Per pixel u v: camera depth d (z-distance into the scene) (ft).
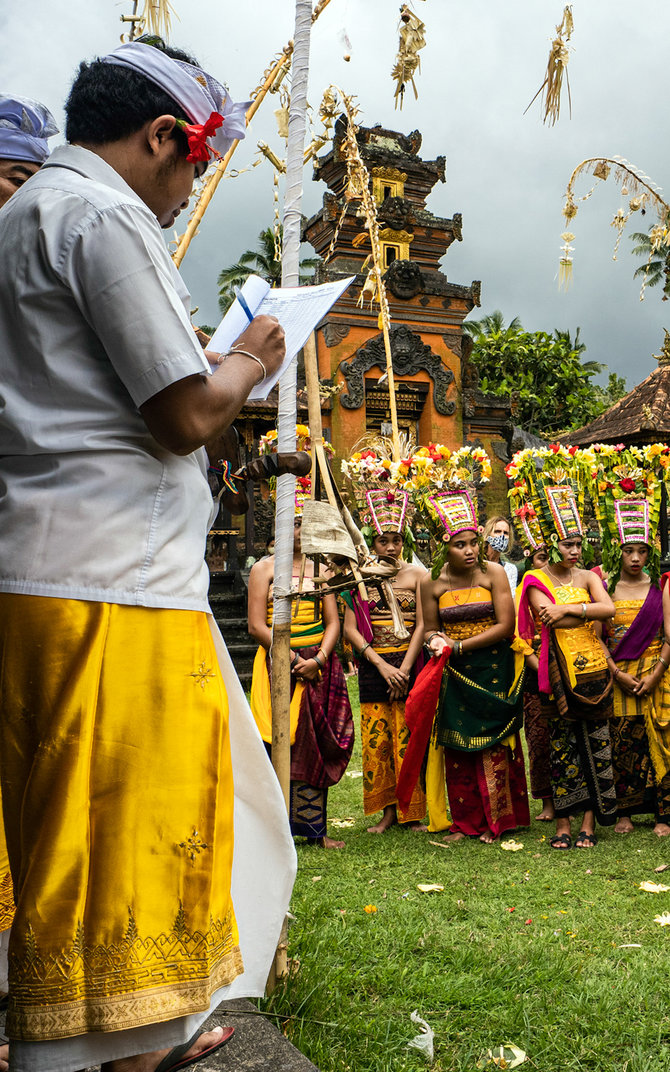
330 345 68.74
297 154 8.47
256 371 5.87
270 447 17.46
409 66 9.35
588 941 11.14
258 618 16.66
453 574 17.88
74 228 5.22
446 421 72.54
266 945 6.84
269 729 15.92
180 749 5.38
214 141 6.67
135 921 5.16
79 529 5.25
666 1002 9.30
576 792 16.25
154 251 5.40
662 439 65.41
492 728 16.92
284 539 8.59
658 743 17.11
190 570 5.63
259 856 6.81
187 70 5.97
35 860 5.05
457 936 11.32
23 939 4.95
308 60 8.54
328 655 16.61
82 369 5.34
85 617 5.23
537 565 17.95
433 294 72.64
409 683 18.08
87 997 5.02
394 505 18.02
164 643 5.40
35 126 8.73
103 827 5.18
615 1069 8.05
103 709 5.22
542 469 17.66
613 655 17.46
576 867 14.70
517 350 143.02
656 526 17.63
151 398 5.18
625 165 13.53
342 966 9.84
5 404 5.41
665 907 12.38
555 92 10.80
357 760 25.09
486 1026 8.89
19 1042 4.91
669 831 16.85
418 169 75.31
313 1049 7.88
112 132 5.75
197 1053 6.74
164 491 5.53
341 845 16.57
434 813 17.53
